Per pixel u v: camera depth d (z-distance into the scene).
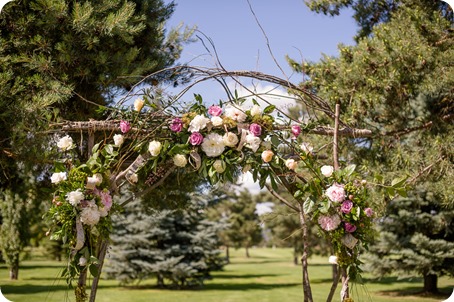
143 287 15.02
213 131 3.18
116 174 3.21
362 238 3.07
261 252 48.25
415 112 7.49
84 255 2.96
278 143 3.21
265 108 3.27
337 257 3.08
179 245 14.27
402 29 5.96
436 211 12.41
